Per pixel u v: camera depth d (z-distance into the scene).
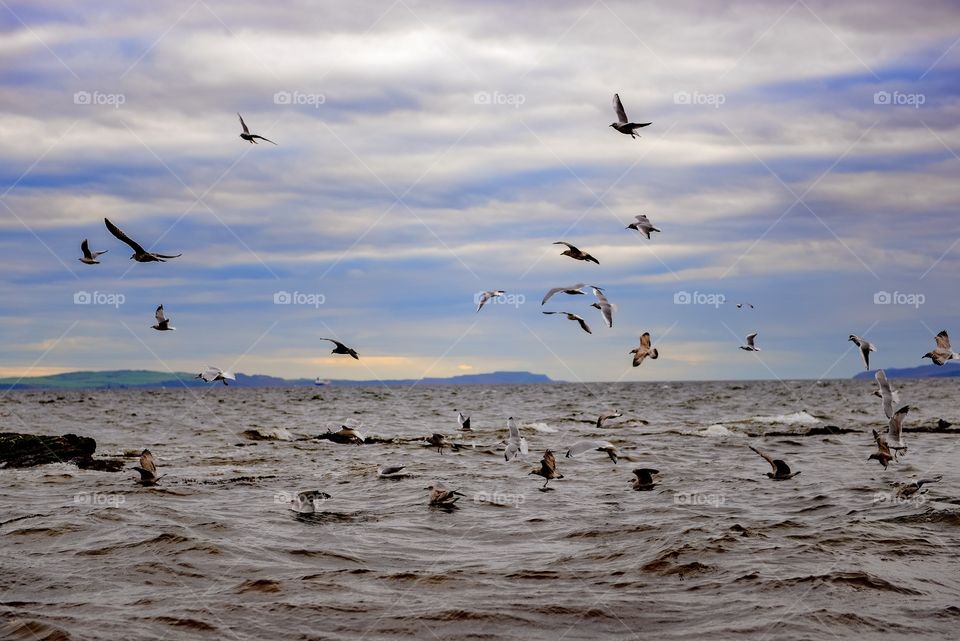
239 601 16.48
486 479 32.97
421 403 115.62
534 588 17.38
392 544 21.33
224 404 117.38
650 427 61.69
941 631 14.77
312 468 36.75
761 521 23.62
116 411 95.50
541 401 121.62
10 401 137.00
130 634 14.66
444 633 14.85
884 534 21.58
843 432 54.19
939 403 100.50
